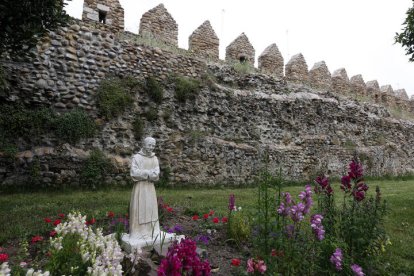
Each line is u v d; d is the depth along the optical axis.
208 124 13.06
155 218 4.81
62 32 10.26
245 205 8.06
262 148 14.18
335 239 3.72
